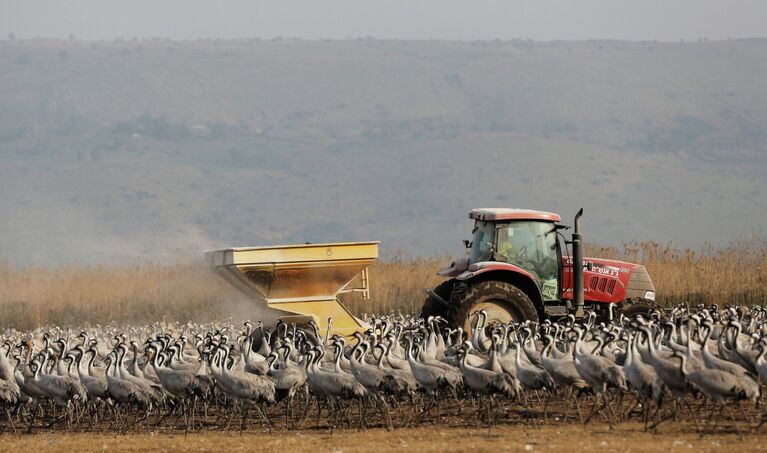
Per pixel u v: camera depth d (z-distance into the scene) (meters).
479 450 32.59
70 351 47.50
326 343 52.28
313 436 38.56
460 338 47.81
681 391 35.94
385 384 39.72
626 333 44.19
